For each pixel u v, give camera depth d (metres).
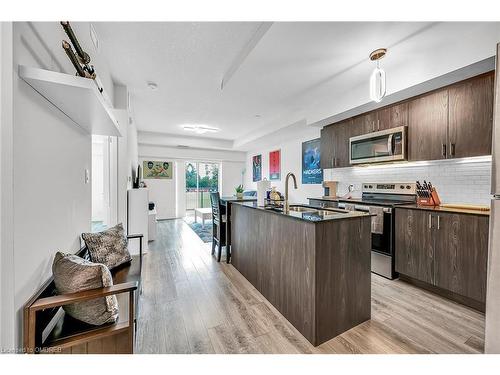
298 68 2.54
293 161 5.83
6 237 0.90
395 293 2.43
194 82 3.21
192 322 1.92
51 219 1.38
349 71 2.61
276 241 2.13
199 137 6.99
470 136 2.20
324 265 1.68
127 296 1.68
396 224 2.73
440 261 2.31
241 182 8.49
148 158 7.12
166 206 7.42
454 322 1.92
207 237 4.98
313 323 1.64
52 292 1.27
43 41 1.27
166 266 3.24
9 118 0.90
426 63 2.23
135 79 3.13
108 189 3.48
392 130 2.86
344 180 4.21
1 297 0.88
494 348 1.26
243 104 3.95
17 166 1.03
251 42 2.21
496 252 1.25
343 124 3.68
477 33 1.88
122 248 2.13
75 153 1.80
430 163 2.86
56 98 1.29
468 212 2.13
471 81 2.19
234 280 2.77
